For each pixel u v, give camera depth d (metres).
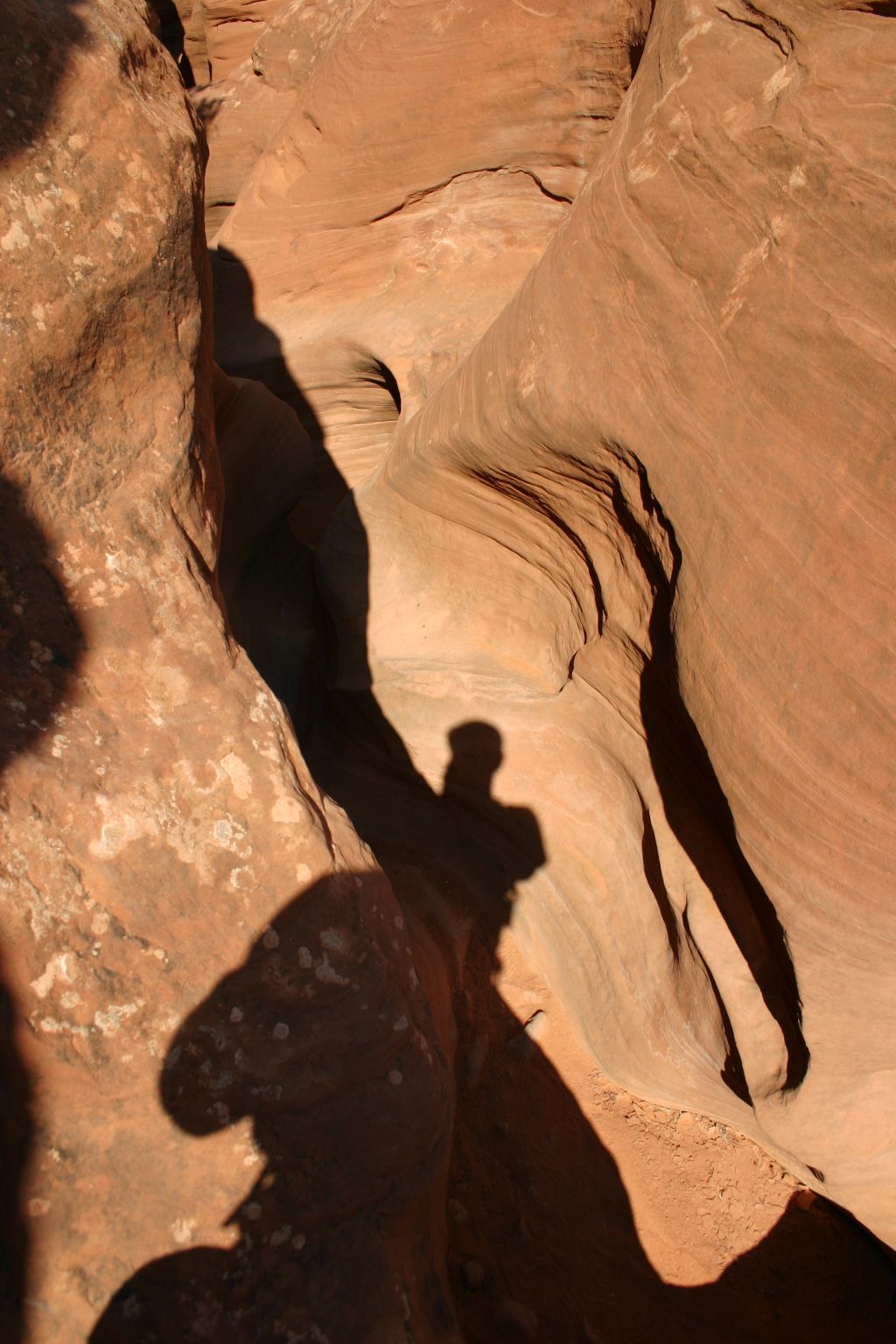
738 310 1.83
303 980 1.86
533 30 3.69
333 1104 1.83
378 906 2.04
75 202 1.98
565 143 3.96
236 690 2.03
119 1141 1.69
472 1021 2.95
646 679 2.51
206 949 1.81
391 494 3.20
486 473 2.72
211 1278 1.68
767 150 1.74
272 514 3.98
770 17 1.76
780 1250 2.56
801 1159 2.16
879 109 1.57
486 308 4.07
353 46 4.05
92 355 2.02
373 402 4.59
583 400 2.22
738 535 1.88
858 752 1.75
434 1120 1.91
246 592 3.99
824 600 1.74
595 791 2.87
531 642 3.01
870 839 1.80
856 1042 1.99
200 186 2.26
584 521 2.58
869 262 1.59
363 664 3.28
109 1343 1.60
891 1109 2.00
